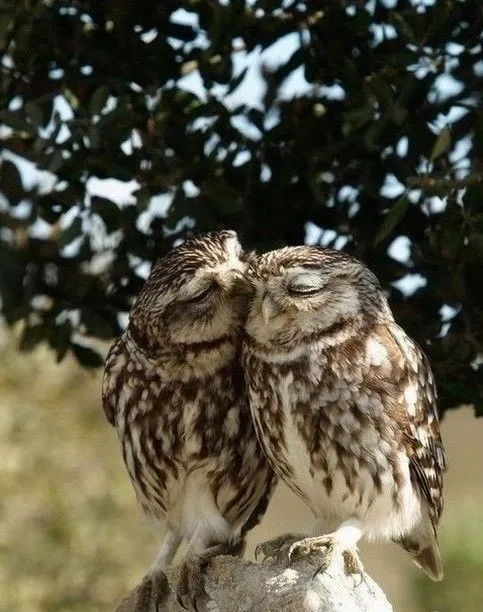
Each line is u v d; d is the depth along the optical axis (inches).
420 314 465.1
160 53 465.4
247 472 472.7
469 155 446.0
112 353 478.0
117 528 765.9
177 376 461.7
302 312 447.2
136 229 474.0
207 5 462.9
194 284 450.3
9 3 472.1
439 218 446.6
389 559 995.9
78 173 465.1
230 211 457.7
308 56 457.4
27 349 511.5
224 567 434.6
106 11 472.1
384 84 428.8
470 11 452.1
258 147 461.7
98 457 779.4
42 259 511.2
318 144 459.5
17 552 748.0
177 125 459.5
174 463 467.2
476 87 455.8
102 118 452.4
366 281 454.3
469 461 1167.6
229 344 461.1
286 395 448.5
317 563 428.1
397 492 449.1
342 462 445.4
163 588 464.4
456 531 873.5
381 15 454.0
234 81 459.8
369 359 446.6
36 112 464.1
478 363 458.3
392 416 446.6
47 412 780.0
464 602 858.8
